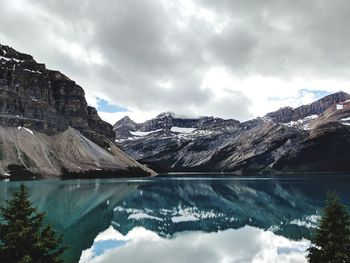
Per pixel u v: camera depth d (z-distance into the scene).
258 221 80.56
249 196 132.38
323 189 149.25
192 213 93.31
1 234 24.20
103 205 103.50
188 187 176.75
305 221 79.25
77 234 64.88
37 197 111.31
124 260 49.97
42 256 24.33
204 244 59.62
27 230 23.48
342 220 27.61
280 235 65.38
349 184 175.38
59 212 86.31
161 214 91.19
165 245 59.00
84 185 176.38
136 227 73.56
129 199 120.81
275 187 169.62
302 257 51.34
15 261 23.09
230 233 68.44
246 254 53.50
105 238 62.84
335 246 26.61
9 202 25.09
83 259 49.66
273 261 49.88
